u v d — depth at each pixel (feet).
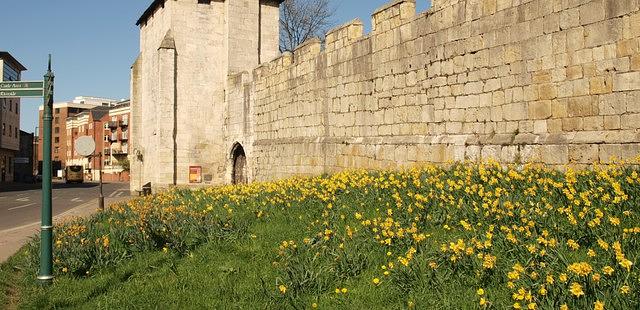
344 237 31.86
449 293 23.52
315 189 46.91
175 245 36.65
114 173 362.74
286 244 31.94
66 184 257.14
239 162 101.60
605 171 33.22
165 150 101.24
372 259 28.55
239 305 26.11
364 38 65.16
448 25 52.75
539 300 20.45
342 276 27.43
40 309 28.40
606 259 23.49
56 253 35.70
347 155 67.62
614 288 20.33
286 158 82.38
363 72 65.31
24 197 135.95
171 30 102.63
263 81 90.84
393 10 60.23
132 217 48.83
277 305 25.39
